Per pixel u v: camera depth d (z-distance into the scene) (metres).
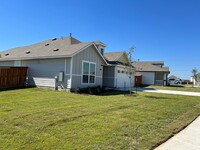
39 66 15.71
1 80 13.99
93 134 4.50
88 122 5.48
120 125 5.37
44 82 15.25
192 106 9.49
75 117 5.94
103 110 7.25
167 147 4.13
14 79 15.03
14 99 8.95
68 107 7.52
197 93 18.30
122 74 21.34
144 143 4.17
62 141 3.98
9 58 18.22
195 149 4.10
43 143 3.84
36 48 18.97
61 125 5.06
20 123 5.05
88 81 15.69
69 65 13.91
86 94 12.78
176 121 6.31
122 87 21.38
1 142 3.81
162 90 20.84
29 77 16.30
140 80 31.95
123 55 22.23
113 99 10.57
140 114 6.93
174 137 4.81
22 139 3.99
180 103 10.24
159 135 4.77
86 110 7.09
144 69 35.97
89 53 15.79
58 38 20.09
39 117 5.71
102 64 17.73
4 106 7.18
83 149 3.66
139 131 4.96
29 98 9.44
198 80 50.75
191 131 5.40
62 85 14.18
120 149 3.78
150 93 15.54
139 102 9.82
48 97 10.07
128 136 4.54
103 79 20.41
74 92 13.38
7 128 4.62
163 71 34.53
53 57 14.41
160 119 6.41
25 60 16.92
